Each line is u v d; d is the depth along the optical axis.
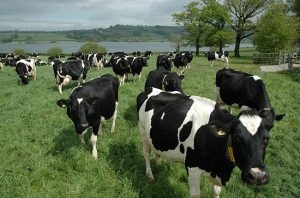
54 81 18.16
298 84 19.61
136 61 18.31
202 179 6.42
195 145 4.91
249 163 3.94
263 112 4.26
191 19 60.06
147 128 6.10
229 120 4.57
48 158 7.27
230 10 54.47
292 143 8.97
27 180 6.31
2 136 8.59
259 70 28.59
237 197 6.23
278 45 38.09
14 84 17.84
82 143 8.11
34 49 149.38
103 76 9.09
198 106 5.16
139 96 6.70
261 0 51.72
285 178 7.04
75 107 7.30
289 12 47.44
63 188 6.12
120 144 7.98
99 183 6.29
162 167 7.00
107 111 8.42
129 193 5.95
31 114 10.60
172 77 10.33
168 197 6.00
